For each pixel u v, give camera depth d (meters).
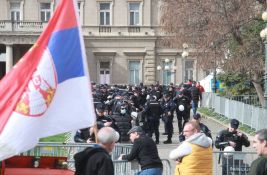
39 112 10.21
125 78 81.38
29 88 10.20
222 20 43.88
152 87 53.69
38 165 11.32
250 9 43.75
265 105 33.00
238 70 44.03
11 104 10.08
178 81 80.88
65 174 10.98
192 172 13.20
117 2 80.88
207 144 13.38
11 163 11.23
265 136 9.69
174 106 33.88
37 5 79.81
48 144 18.52
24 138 9.99
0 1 79.38
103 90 47.44
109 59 81.31
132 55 81.31
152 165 14.75
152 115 32.66
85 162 10.43
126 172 17.58
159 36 80.62
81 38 10.80
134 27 81.00
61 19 10.73
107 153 10.57
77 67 10.73
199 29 46.41
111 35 80.94
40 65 10.39
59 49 10.61
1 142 9.88
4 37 77.56
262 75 44.34
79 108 10.69
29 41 77.69
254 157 19.06
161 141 34.81
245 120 38.38
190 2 46.50
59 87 10.54
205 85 64.25
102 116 22.41
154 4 81.06
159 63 81.25
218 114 48.75
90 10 80.75
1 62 81.62
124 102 30.28
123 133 27.52
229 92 52.00
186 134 13.78
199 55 45.78
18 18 79.81
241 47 43.81
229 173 18.47
